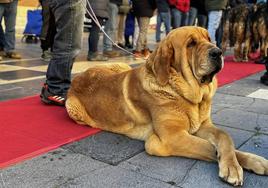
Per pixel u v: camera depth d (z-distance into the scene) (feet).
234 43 30.89
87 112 12.95
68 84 15.48
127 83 11.80
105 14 27.66
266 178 9.12
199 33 10.68
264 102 17.04
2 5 26.66
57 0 14.21
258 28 29.48
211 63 9.86
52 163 9.86
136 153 10.62
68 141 11.39
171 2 32.65
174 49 10.55
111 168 9.62
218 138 10.00
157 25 38.91
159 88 10.55
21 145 10.93
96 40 28.55
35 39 41.06
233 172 8.73
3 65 25.30
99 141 11.55
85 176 9.13
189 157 10.16
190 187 8.67
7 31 27.84
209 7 32.42
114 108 12.02
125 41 39.75
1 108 14.85
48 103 15.43
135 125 11.63
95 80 13.06
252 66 28.53
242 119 14.24
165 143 10.25
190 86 10.36
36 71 23.54
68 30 14.58
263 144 11.56
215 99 17.53
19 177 9.01
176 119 10.38
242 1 33.32
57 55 14.92
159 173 9.36
